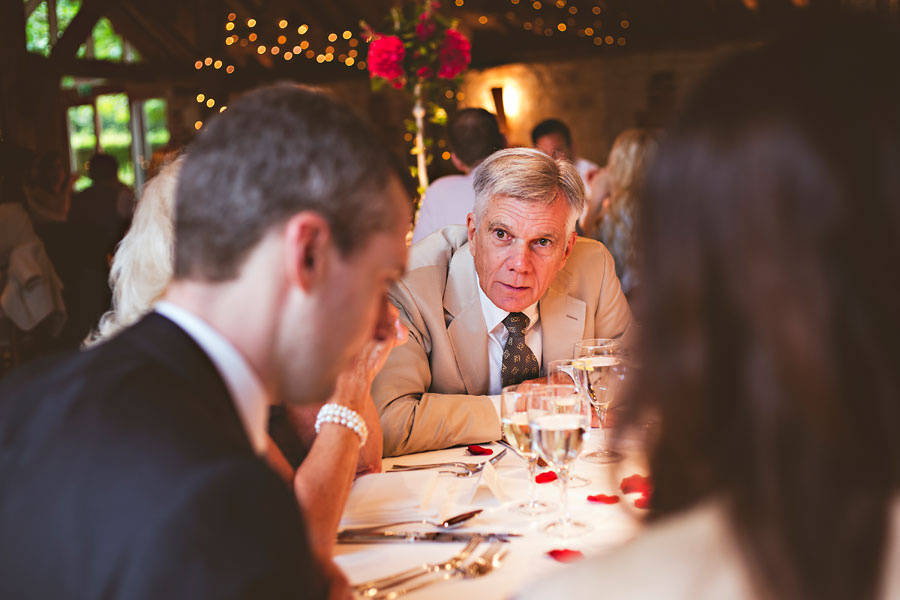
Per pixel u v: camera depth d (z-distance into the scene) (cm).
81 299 539
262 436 81
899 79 46
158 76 1110
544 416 134
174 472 61
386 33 423
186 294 77
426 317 212
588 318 234
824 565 45
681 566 49
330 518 129
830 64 47
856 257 44
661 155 51
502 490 154
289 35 1163
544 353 226
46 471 63
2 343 479
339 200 75
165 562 57
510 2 1082
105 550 59
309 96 78
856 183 44
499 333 220
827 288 44
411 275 216
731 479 47
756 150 46
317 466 133
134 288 141
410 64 415
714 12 1005
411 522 139
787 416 45
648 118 1054
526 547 129
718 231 47
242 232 74
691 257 49
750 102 47
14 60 855
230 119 76
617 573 50
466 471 165
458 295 217
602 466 167
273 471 65
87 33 1020
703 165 48
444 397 194
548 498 152
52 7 1123
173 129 1168
